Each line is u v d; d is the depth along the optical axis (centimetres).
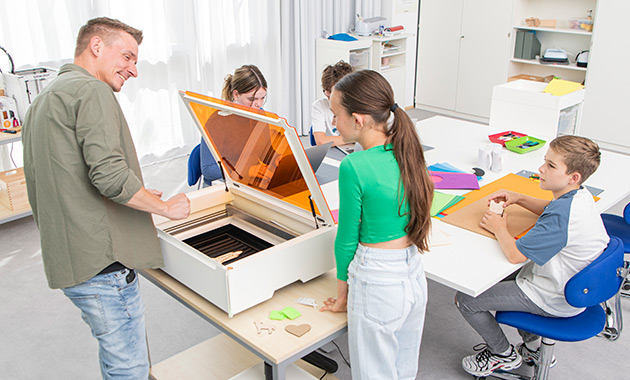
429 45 612
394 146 155
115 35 166
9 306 290
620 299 264
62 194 159
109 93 158
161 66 464
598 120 503
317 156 239
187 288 186
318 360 212
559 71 553
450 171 281
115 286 171
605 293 195
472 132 348
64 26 411
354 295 163
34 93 364
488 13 551
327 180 273
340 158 306
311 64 553
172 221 208
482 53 568
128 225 172
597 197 248
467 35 574
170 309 289
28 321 278
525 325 204
